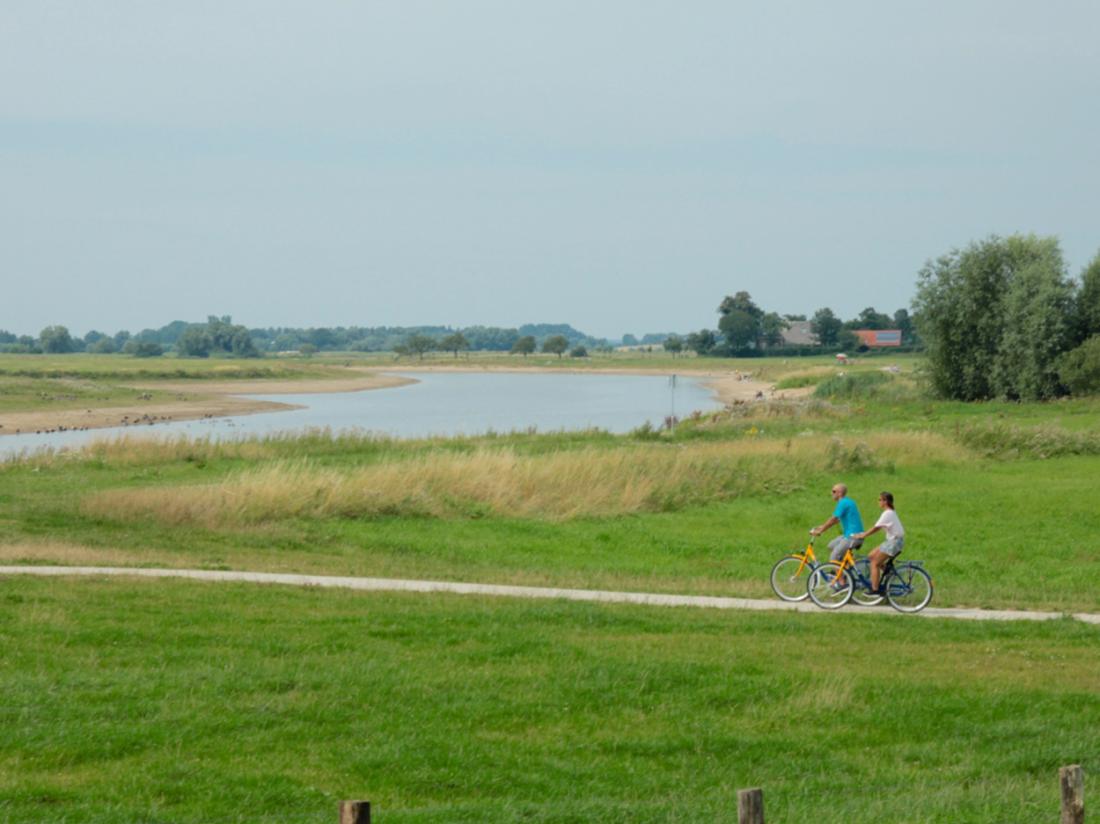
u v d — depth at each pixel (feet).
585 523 259.80
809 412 530.27
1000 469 355.56
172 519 239.09
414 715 105.70
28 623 134.92
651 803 85.20
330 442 397.39
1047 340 618.85
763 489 306.14
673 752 100.22
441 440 416.67
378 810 81.56
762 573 207.72
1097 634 151.43
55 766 89.10
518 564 212.43
